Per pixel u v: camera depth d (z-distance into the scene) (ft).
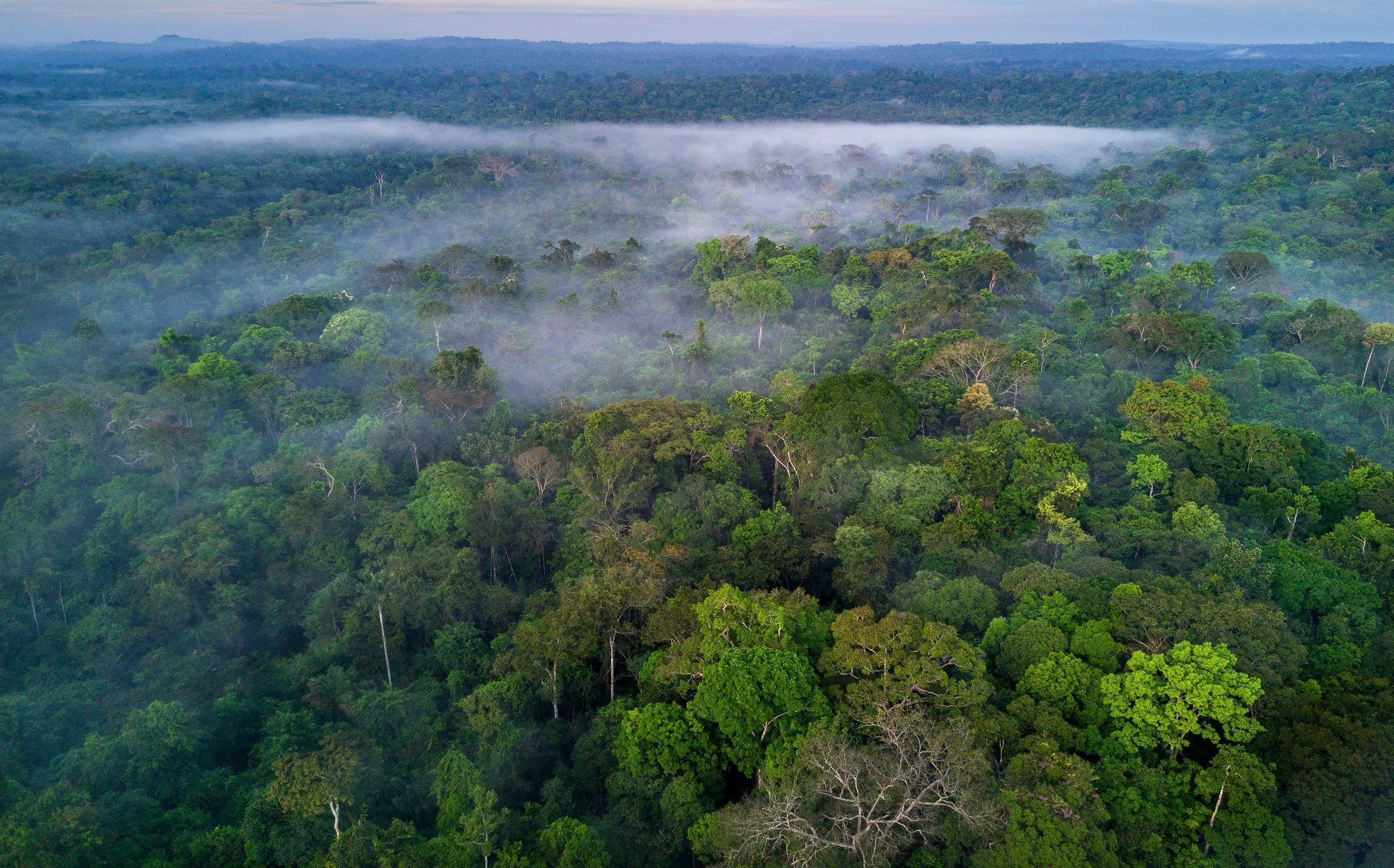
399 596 216.54
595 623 181.06
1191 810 132.87
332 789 135.13
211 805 163.94
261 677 210.38
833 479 239.09
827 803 135.85
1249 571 187.42
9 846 130.11
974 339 321.52
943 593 184.24
